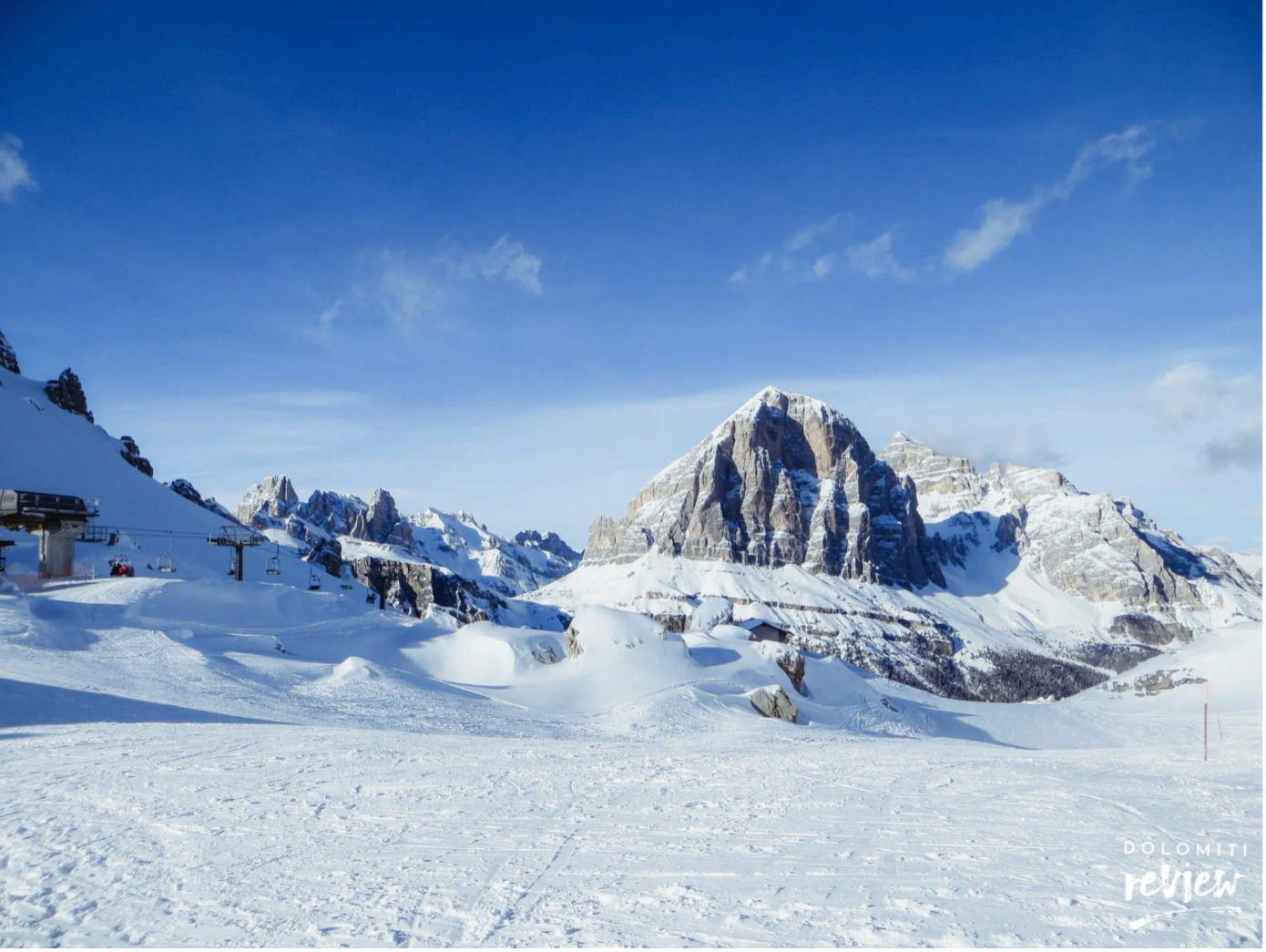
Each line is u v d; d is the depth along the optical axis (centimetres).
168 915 947
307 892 1024
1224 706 16688
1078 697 18800
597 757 2247
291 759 2078
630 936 872
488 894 1018
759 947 838
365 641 8856
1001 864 1129
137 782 1738
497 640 9344
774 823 1395
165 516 15688
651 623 9981
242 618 8194
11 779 1759
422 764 2034
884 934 870
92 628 5878
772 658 10725
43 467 15150
